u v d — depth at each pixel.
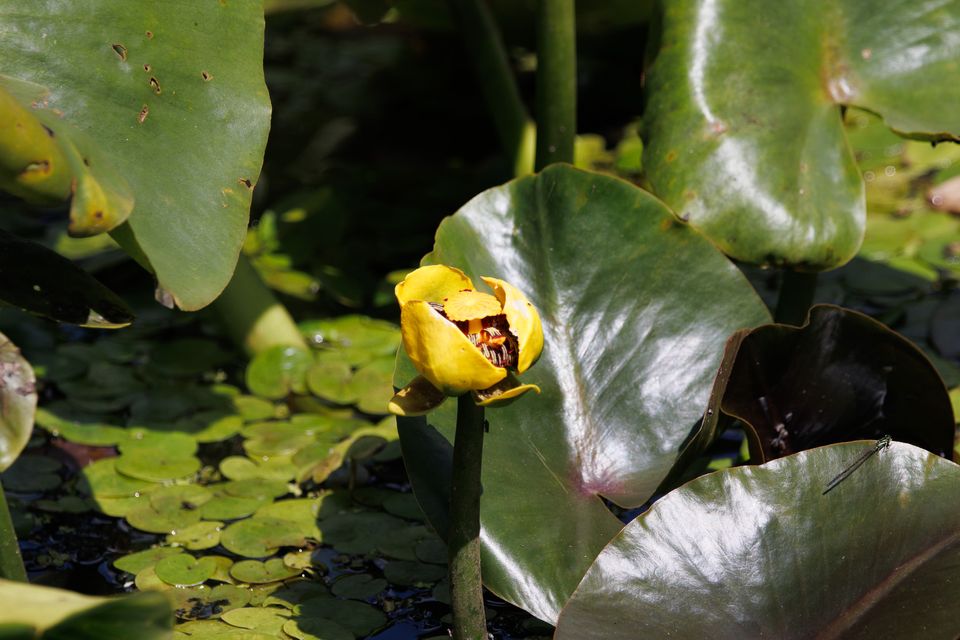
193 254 1.36
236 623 1.38
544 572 1.33
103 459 1.51
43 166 1.29
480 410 1.28
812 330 1.35
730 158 1.44
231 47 1.39
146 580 1.41
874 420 1.38
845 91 1.47
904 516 1.32
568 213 1.39
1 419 1.33
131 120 1.37
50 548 1.44
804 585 1.31
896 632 1.29
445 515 1.34
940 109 1.46
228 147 1.38
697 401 1.38
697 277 1.39
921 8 1.47
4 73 1.36
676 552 1.31
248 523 1.45
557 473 1.36
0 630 1.22
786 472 1.32
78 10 1.37
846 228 1.44
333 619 1.39
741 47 1.46
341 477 1.50
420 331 1.25
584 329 1.39
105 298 1.36
